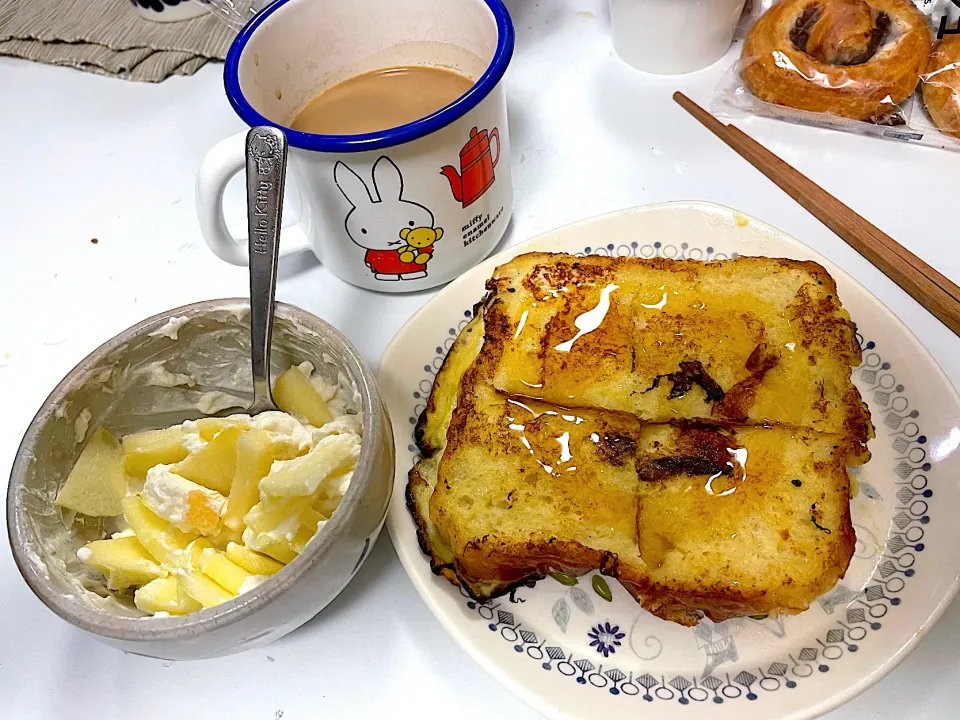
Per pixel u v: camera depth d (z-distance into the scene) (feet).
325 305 1.05
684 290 0.87
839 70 1.10
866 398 0.85
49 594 0.62
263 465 0.71
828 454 0.78
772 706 0.67
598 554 0.74
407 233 0.91
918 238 1.02
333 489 0.70
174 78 1.45
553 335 0.84
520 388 0.82
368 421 0.69
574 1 1.45
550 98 1.29
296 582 0.61
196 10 1.45
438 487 0.80
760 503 0.75
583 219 1.03
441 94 1.00
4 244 1.21
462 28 0.97
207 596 0.65
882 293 0.97
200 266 1.15
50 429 0.72
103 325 1.09
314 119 1.01
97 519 0.76
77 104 1.42
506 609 0.77
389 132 0.79
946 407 0.80
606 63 1.33
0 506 0.91
